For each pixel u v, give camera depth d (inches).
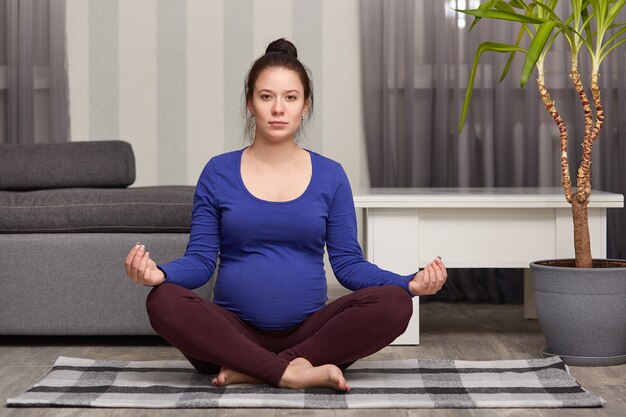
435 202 116.0
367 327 85.4
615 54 162.9
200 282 90.3
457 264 117.7
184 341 85.4
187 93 174.2
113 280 114.1
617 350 101.7
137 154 175.0
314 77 171.8
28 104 170.6
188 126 174.4
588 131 104.7
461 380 90.0
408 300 86.0
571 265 109.2
